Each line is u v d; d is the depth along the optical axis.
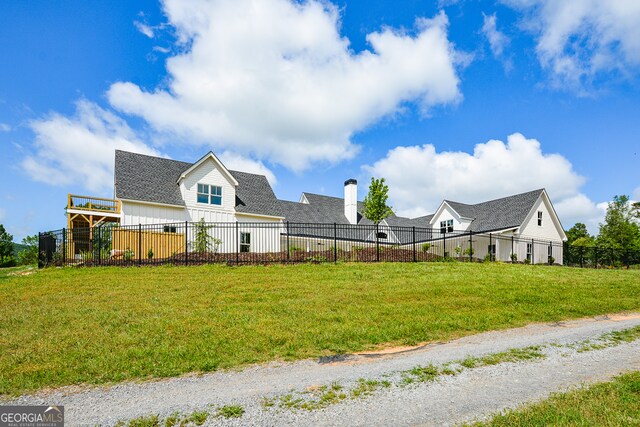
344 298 10.04
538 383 5.02
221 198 24.11
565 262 25.31
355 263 15.91
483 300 10.16
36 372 5.41
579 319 8.93
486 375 5.31
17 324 7.69
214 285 11.49
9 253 40.97
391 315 8.55
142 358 5.97
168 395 4.74
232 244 23.83
